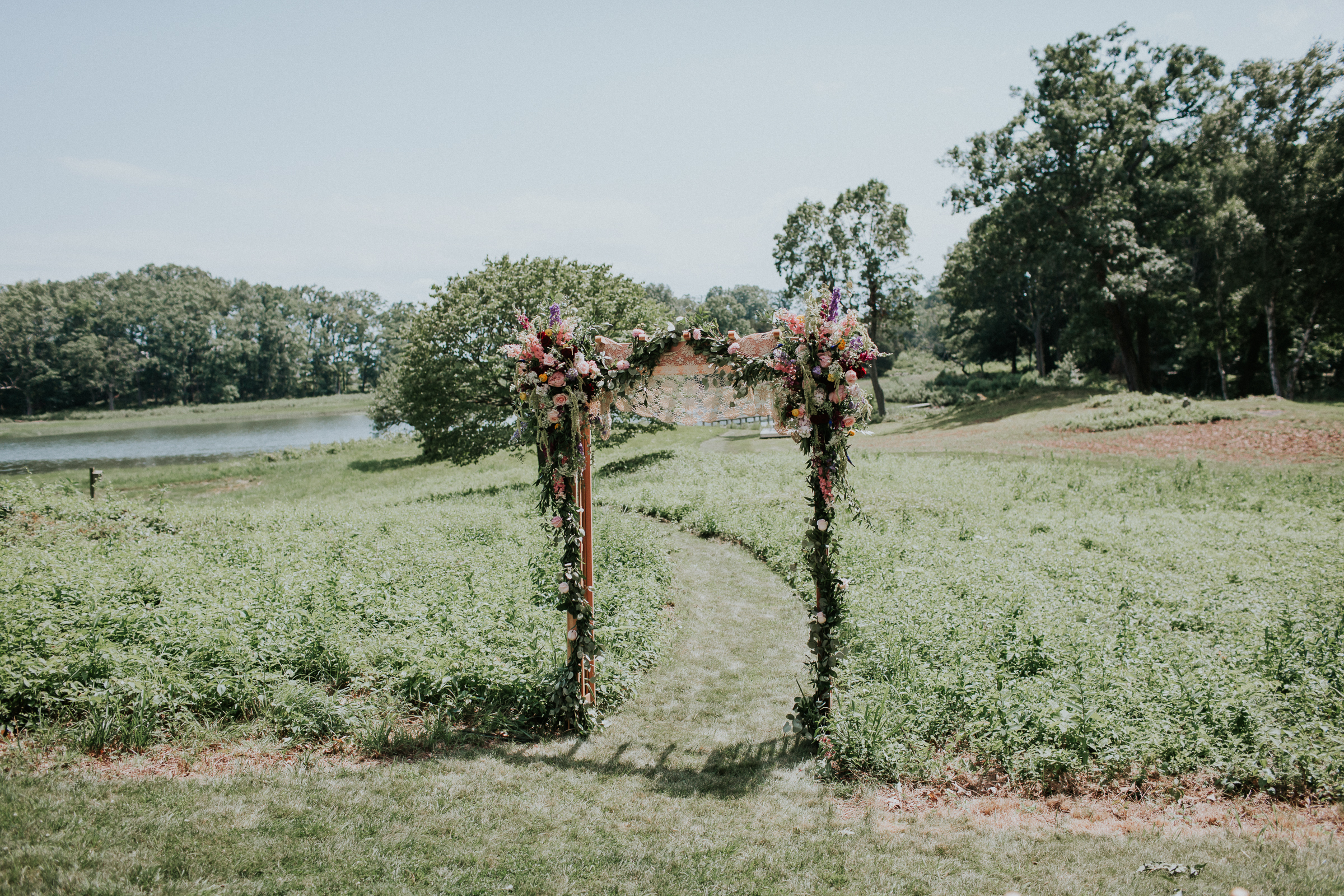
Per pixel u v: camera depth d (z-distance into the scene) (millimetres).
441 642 7965
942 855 5254
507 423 27531
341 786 5859
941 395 60938
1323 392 44625
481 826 5457
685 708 8086
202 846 4902
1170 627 9086
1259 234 35625
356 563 11531
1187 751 6230
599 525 14742
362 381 135500
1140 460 24297
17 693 6312
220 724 6680
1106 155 36844
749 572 13719
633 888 4797
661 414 7344
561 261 30141
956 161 41500
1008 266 42938
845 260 49688
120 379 95000
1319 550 12461
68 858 4594
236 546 12703
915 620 9312
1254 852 5109
